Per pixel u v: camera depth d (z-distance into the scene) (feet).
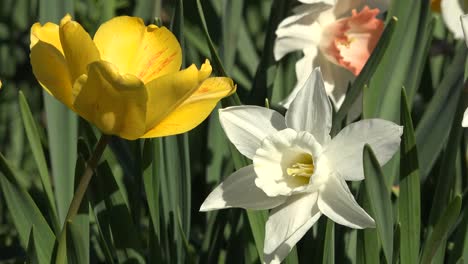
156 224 2.88
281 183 2.59
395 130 2.57
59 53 2.46
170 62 2.57
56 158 2.87
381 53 2.76
